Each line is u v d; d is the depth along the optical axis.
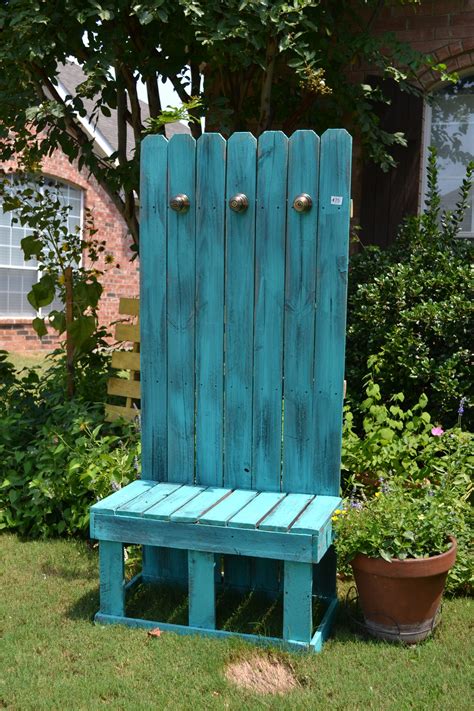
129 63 5.23
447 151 6.38
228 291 3.35
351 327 5.15
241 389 3.37
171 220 3.41
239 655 2.90
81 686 2.69
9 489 4.51
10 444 4.82
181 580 3.60
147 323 3.49
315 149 3.18
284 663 2.86
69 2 4.51
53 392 5.48
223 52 4.89
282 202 3.24
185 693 2.66
